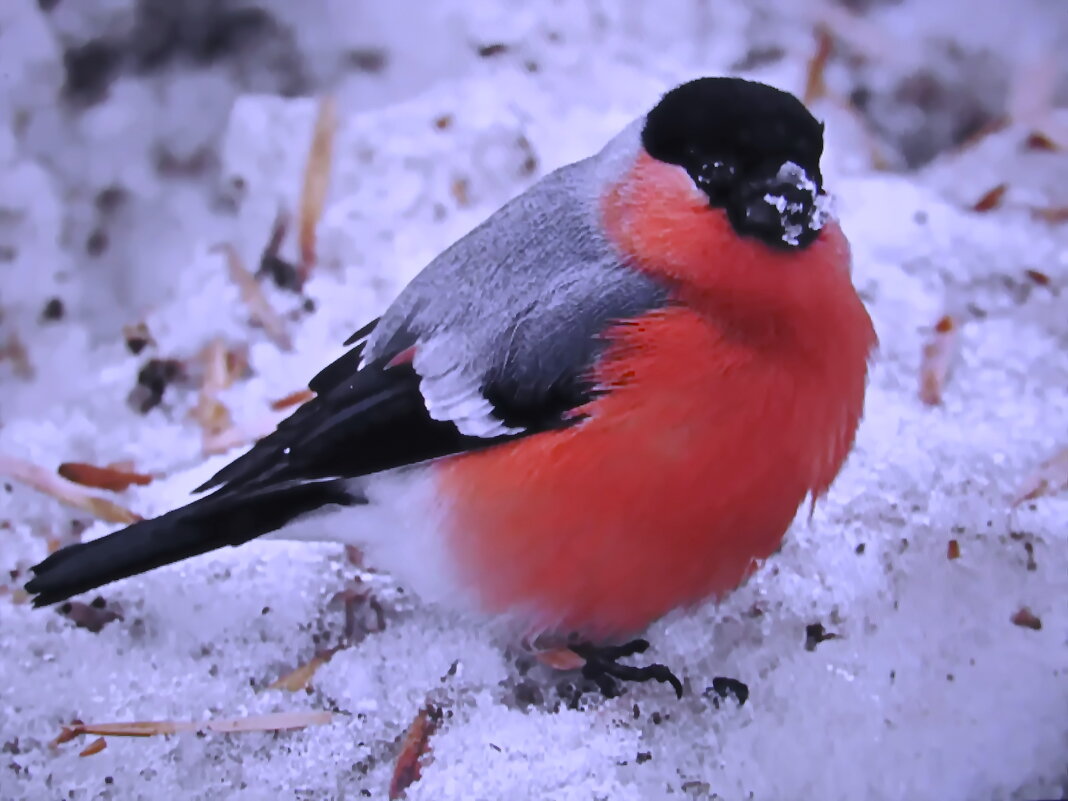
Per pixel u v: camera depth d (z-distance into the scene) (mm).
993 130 1927
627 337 1771
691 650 1800
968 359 1856
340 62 1953
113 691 1798
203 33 1959
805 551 1813
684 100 1775
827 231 1778
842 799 1763
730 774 1771
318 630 1811
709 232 1771
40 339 1908
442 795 1772
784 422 1772
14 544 1841
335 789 1777
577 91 1923
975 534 1812
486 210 1902
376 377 1795
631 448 1770
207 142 1953
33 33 1945
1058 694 1773
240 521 1798
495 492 1779
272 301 1897
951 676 1781
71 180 1945
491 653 1802
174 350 1892
